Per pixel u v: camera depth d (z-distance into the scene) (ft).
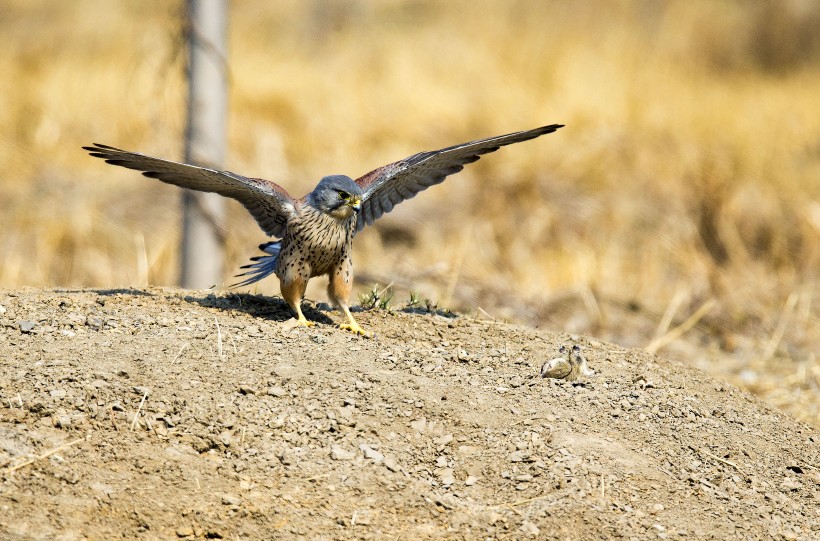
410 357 25.73
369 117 73.20
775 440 25.20
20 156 66.23
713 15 101.60
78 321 25.41
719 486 22.62
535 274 49.57
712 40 98.99
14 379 22.39
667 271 50.44
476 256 51.88
